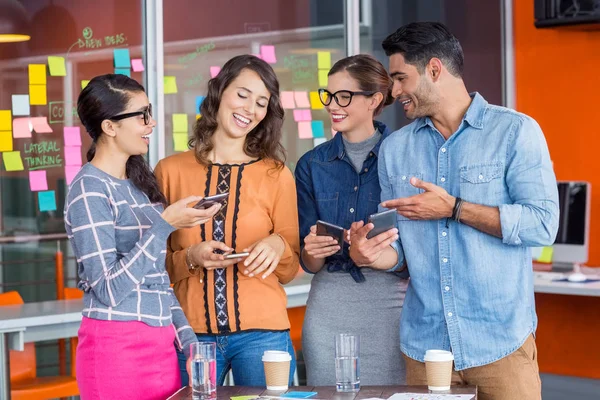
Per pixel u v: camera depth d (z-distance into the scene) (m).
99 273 2.72
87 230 2.74
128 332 2.77
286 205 3.23
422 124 2.98
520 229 2.73
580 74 6.08
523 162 2.77
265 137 3.23
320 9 5.95
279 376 2.74
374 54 6.21
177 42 5.31
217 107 3.19
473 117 2.86
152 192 2.96
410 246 2.95
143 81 5.22
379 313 3.33
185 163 3.23
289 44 5.82
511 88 6.36
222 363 3.15
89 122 2.87
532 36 6.27
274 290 3.19
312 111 5.93
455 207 2.79
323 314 3.40
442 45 2.85
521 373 2.82
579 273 5.29
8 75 4.92
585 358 5.95
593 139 6.04
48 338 4.24
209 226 3.16
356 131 3.40
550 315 6.07
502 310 2.83
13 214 5.00
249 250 3.05
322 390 2.70
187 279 3.15
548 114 6.23
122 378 2.75
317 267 3.42
